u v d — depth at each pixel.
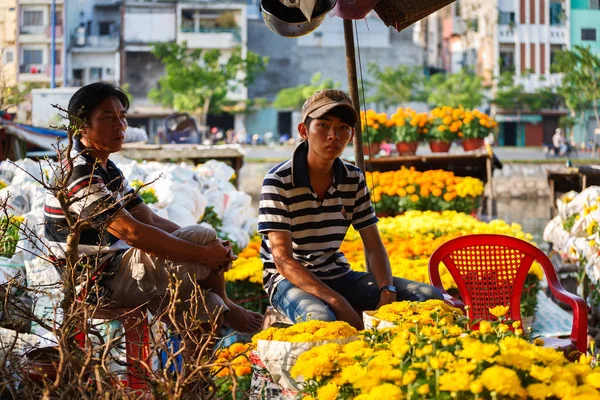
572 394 2.30
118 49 58.12
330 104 4.12
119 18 59.59
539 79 58.72
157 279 4.09
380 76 57.28
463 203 11.01
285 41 62.03
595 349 5.86
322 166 4.25
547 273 4.38
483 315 4.46
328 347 2.71
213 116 59.56
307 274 4.11
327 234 4.33
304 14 4.41
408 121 12.28
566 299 4.20
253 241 7.87
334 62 62.38
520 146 58.53
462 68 57.94
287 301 4.10
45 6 55.59
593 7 63.03
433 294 4.25
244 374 3.94
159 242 3.99
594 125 56.91
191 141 16.47
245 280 6.24
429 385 2.38
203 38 59.25
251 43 61.75
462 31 65.88
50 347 3.46
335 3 4.55
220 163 9.73
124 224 3.97
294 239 4.31
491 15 62.19
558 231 8.09
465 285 4.49
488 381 2.27
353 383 2.51
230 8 59.22
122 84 56.06
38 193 5.84
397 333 2.86
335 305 4.03
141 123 57.38
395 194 10.98
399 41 63.34
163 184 7.00
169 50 53.09
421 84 59.53
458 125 12.14
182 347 2.93
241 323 4.34
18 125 13.53
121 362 3.15
